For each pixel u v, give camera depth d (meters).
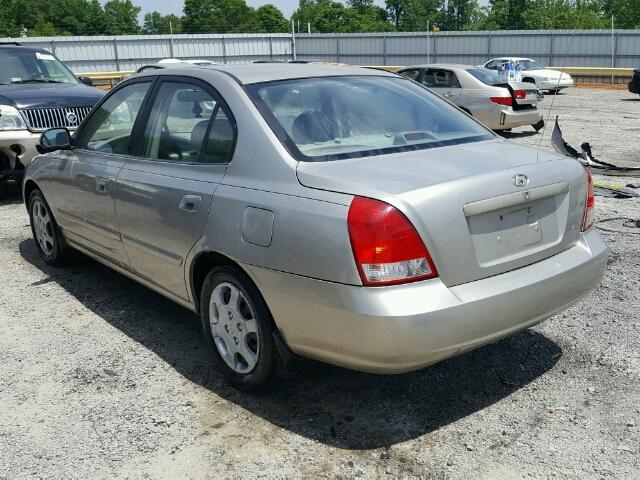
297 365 3.44
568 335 4.28
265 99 3.70
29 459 3.16
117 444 3.26
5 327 4.70
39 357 4.21
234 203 3.44
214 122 3.81
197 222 3.65
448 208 3.00
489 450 3.12
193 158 3.89
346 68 4.39
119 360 4.14
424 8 110.06
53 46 41.84
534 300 3.23
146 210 4.10
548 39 37.62
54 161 5.37
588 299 4.83
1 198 9.05
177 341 4.40
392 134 3.76
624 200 7.79
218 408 3.55
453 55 41.06
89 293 5.33
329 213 3.02
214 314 3.78
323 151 3.46
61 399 3.70
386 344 2.89
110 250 4.75
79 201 4.99
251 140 3.54
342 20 109.19
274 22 114.25
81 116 8.68
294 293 3.14
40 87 9.08
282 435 3.29
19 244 6.79
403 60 42.91
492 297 3.06
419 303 2.90
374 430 3.31
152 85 4.45
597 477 2.90
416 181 3.07
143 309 4.97
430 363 3.02
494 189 3.14
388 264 2.90
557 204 3.45
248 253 3.32
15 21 115.38
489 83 14.73
